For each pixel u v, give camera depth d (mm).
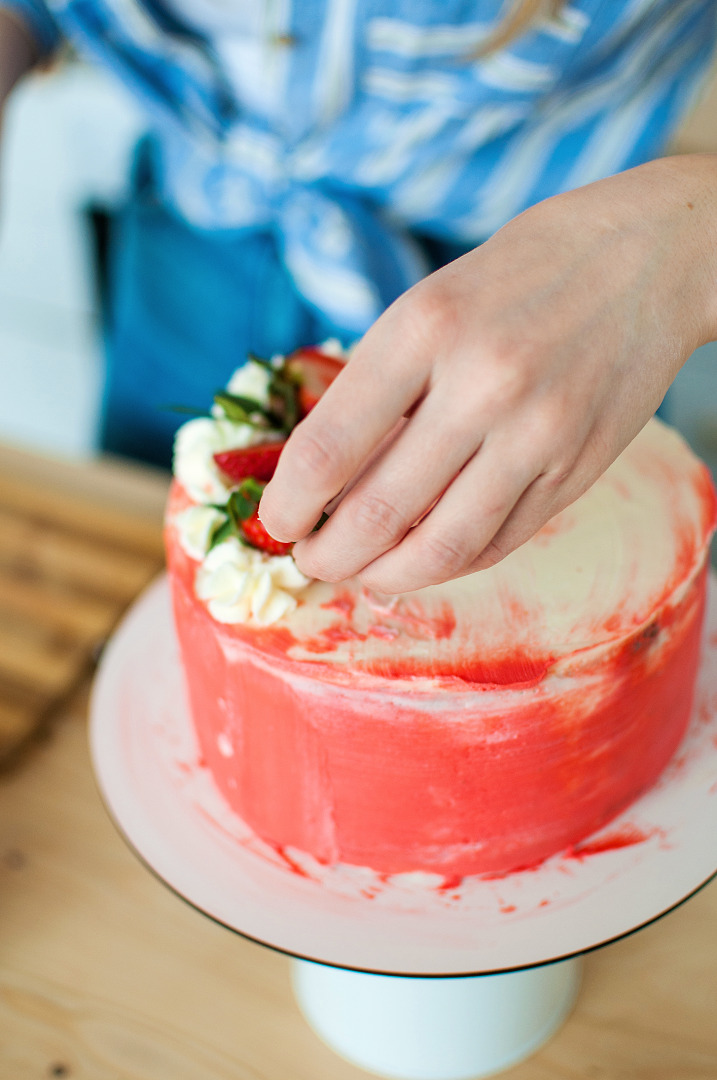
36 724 592
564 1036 493
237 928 449
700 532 461
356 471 349
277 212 689
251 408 490
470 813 444
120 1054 488
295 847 477
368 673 417
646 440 503
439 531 350
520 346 339
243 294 748
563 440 341
